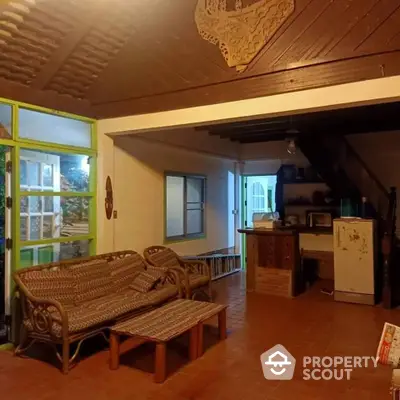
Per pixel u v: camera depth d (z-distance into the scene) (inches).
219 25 149.7
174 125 165.2
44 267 153.5
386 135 263.7
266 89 144.5
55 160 169.3
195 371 131.1
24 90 153.0
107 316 142.0
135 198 209.8
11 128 148.9
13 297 151.8
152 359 141.1
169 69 162.9
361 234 213.5
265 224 243.1
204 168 276.5
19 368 133.5
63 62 156.3
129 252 197.0
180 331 129.0
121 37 160.4
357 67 128.5
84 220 184.4
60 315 131.7
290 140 251.3
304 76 137.4
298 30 136.8
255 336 164.1
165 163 235.0
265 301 220.7
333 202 273.4
